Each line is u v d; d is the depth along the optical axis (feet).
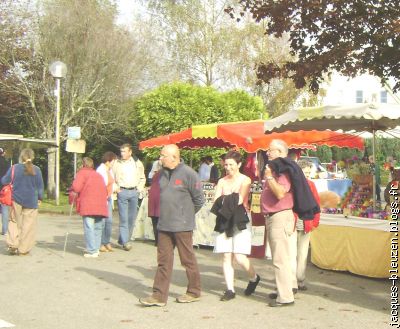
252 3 33.27
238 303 24.57
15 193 36.29
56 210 68.74
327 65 32.89
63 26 80.02
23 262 34.40
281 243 23.76
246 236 25.02
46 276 30.30
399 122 36.42
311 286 28.14
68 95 81.66
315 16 31.48
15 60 81.76
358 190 37.19
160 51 98.17
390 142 97.09
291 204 23.72
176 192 23.86
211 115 79.97
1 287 27.63
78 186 35.65
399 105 30.89
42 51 80.74
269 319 22.00
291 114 33.71
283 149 23.79
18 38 81.41
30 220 36.88
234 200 24.82
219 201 25.13
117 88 82.64
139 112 82.02
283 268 23.88
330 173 75.36
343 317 22.30
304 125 38.73
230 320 21.85
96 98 82.53
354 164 45.11
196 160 76.18
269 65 34.65
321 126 39.45
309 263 34.60
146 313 22.91
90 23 80.94
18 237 36.76
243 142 38.63
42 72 81.92
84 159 36.35
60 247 40.57
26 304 24.43
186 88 80.28
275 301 24.23
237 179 25.23
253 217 36.27
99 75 81.56
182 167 24.07
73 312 23.13
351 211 35.58
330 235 31.91
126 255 37.45
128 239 39.78
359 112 30.35
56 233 48.73
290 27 32.53
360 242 30.01
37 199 37.06
